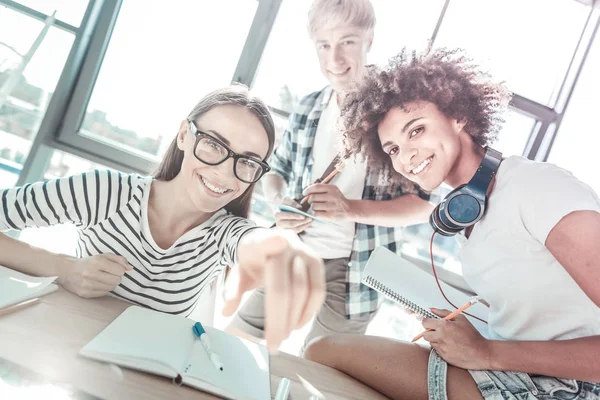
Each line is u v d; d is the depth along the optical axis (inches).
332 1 54.8
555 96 69.7
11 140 60.2
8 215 28.6
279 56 62.7
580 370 24.0
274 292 22.7
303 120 58.9
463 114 37.9
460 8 63.6
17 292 20.1
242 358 21.3
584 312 26.6
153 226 31.5
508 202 27.7
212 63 63.7
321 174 57.1
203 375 17.7
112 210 30.3
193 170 31.4
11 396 13.3
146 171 63.1
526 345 24.9
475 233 30.0
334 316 53.2
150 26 62.9
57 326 18.6
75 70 60.9
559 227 25.2
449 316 26.7
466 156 38.5
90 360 16.7
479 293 31.1
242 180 32.2
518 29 66.1
